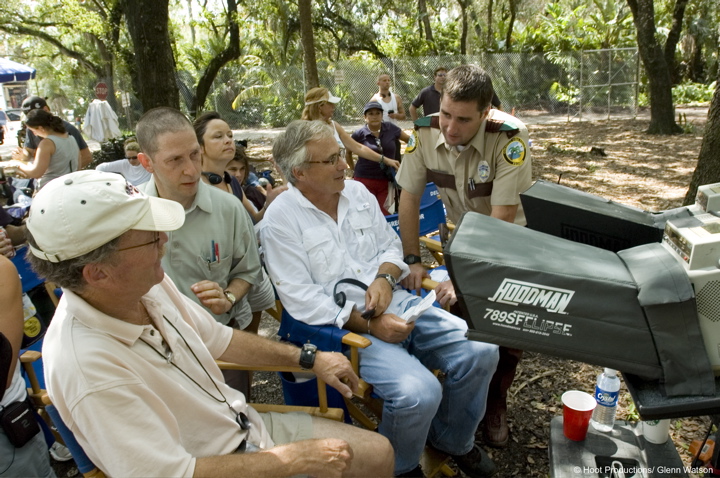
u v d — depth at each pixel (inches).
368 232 101.1
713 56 912.9
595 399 85.5
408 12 950.4
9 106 1081.4
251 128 697.0
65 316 57.2
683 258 52.7
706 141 167.3
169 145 83.4
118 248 55.6
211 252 91.0
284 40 815.1
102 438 54.4
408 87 670.5
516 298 57.2
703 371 51.5
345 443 64.5
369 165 205.3
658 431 79.5
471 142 106.0
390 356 86.1
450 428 90.7
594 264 57.4
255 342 79.5
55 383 55.6
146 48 259.4
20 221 120.7
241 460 59.9
